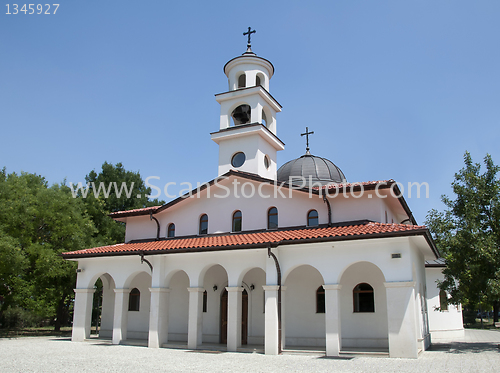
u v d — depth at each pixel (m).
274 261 18.27
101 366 14.13
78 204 32.62
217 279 22.75
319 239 17.19
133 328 24.58
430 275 28.36
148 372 12.96
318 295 20.33
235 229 22.55
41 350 18.83
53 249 28.64
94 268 23.09
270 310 17.81
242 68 26.91
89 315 23.14
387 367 13.65
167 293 20.84
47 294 28.33
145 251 20.72
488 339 26.81
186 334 23.03
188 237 23.28
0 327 32.69
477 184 21.00
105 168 44.09
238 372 12.91
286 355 17.06
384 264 16.44
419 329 18.41
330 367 13.77
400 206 22.42
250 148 24.95
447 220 21.67
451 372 12.66
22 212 27.28
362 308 19.44
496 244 20.22
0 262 24.36
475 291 20.02
